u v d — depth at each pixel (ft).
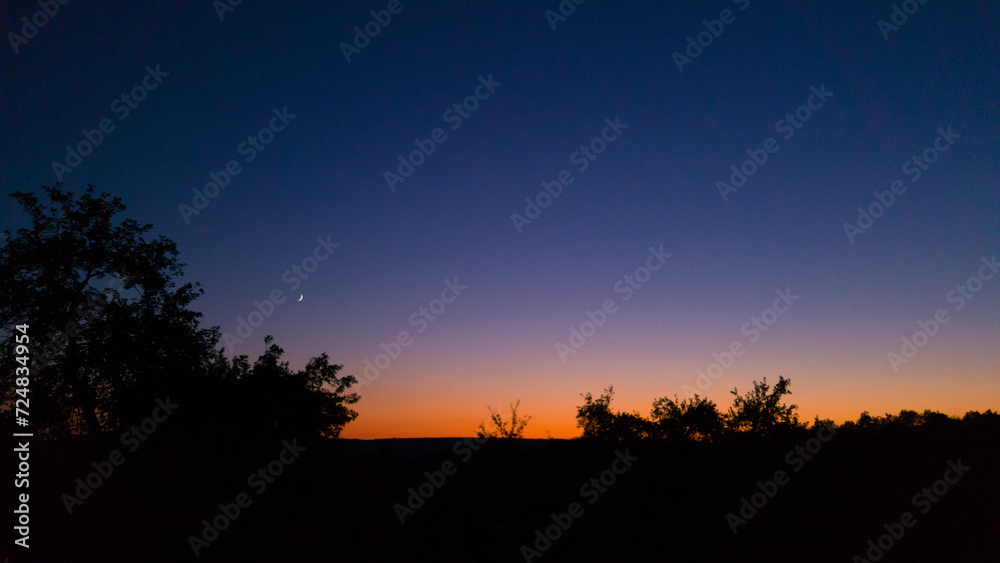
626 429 69.46
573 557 47.21
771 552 46.65
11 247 66.85
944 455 56.90
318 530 52.85
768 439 61.82
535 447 63.77
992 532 45.88
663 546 48.73
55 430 64.80
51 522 50.26
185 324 72.28
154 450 57.06
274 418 67.92
